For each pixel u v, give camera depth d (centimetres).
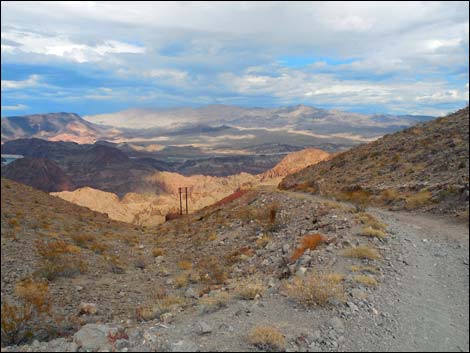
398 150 4125
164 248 2902
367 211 2391
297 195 3812
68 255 2130
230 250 2312
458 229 1706
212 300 1005
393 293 971
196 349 667
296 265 1300
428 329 784
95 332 746
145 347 671
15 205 3494
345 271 1140
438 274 1140
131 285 1748
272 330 721
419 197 2381
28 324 1082
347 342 714
